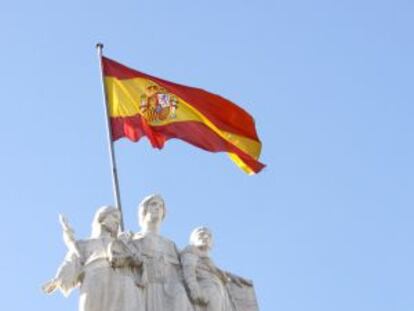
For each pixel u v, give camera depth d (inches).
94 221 784.3
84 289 741.9
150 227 802.8
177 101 994.7
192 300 778.8
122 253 761.6
